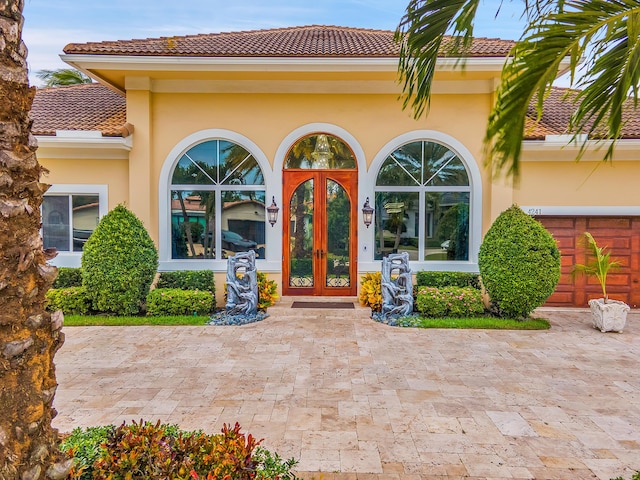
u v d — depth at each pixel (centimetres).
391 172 1145
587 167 1117
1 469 200
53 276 234
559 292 1157
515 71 351
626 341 870
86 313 1032
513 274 965
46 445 224
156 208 1130
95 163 1131
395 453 455
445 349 809
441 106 1119
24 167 219
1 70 212
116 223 1004
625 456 454
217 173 1145
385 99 1123
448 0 367
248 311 1011
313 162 1146
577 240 1143
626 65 330
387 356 766
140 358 751
